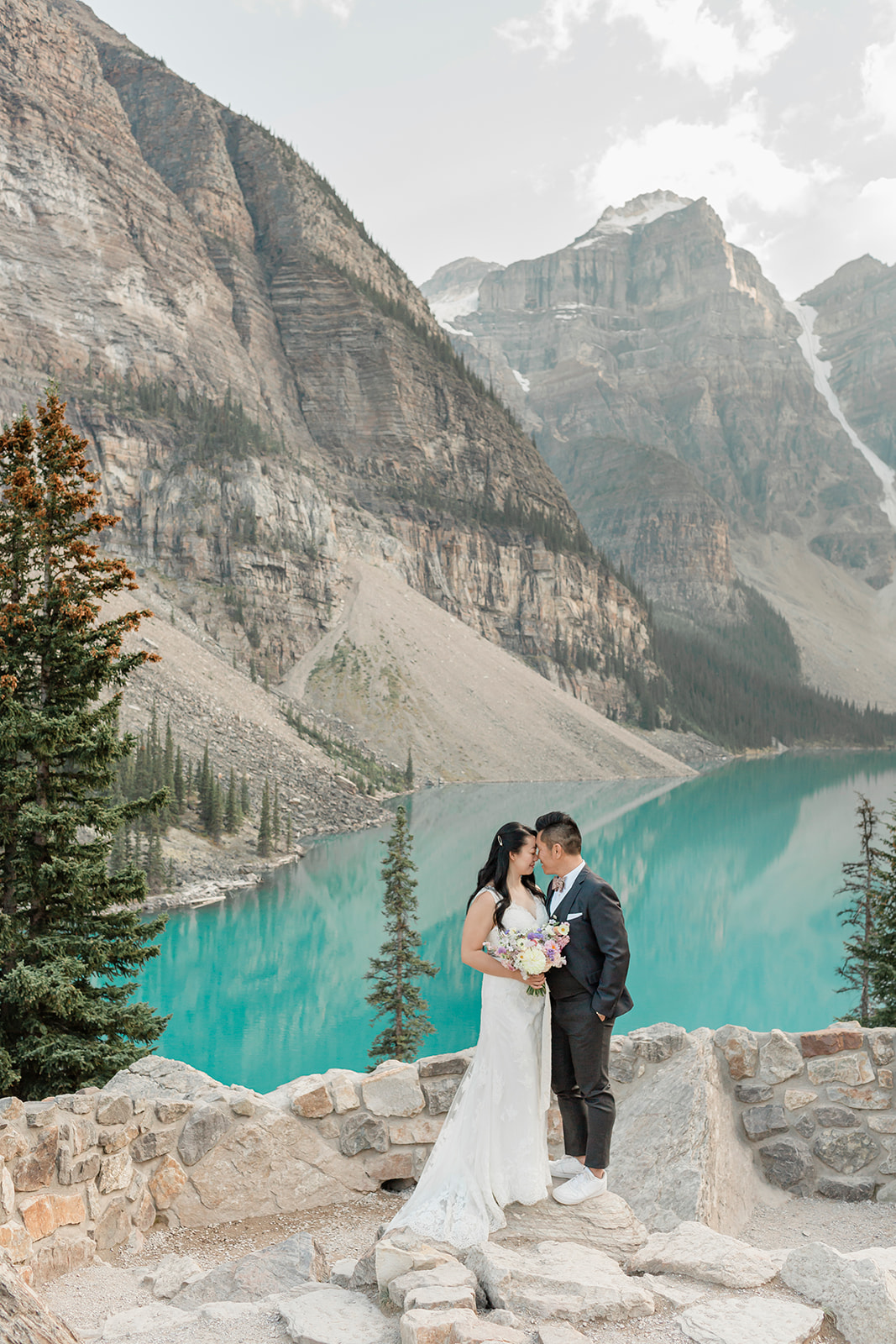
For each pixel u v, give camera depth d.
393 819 121.38
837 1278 4.94
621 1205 6.41
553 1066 6.79
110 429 169.75
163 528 169.75
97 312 185.75
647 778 188.62
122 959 17.42
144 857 75.50
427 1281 5.14
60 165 187.50
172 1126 8.11
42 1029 16.08
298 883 84.44
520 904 6.49
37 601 17.56
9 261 175.88
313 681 171.62
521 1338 4.46
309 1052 48.62
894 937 30.78
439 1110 8.74
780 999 65.31
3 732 16.31
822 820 142.62
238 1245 7.77
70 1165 7.26
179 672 134.75
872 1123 9.10
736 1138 9.12
